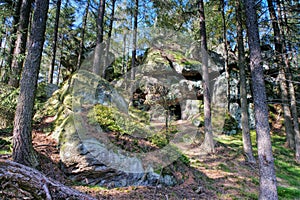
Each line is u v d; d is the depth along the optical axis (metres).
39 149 4.35
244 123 8.44
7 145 4.31
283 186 6.35
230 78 12.73
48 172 3.85
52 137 4.86
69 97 5.87
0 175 2.12
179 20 9.55
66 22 13.12
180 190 4.77
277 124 12.21
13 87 5.89
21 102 3.67
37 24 3.91
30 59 3.80
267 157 4.54
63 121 5.13
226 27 13.16
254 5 5.31
